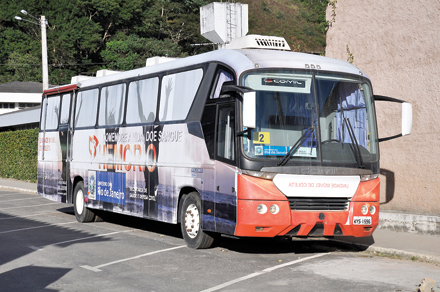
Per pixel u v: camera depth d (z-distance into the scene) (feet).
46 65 102.53
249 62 32.12
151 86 41.78
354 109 33.42
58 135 56.34
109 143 46.91
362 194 32.55
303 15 380.58
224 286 26.02
